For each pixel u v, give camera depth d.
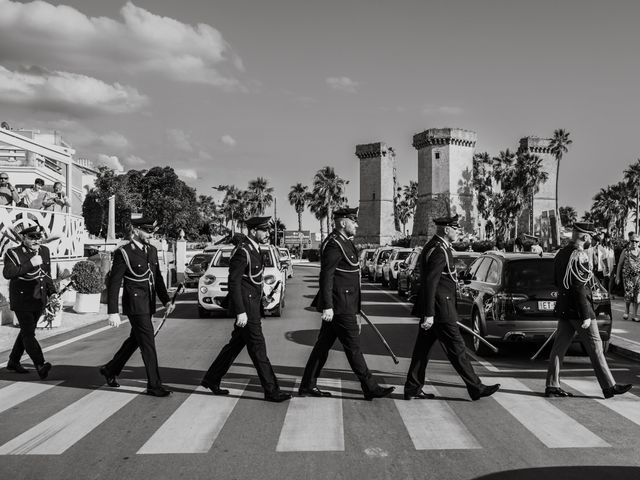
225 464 4.72
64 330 12.34
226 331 12.40
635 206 91.19
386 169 97.12
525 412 6.20
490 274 10.02
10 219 16.02
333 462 4.75
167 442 5.25
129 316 6.94
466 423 5.80
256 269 6.71
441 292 6.60
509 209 89.94
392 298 20.64
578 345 10.59
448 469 4.59
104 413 6.18
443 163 85.44
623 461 4.75
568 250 6.78
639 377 8.03
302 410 6.27
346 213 6.72
